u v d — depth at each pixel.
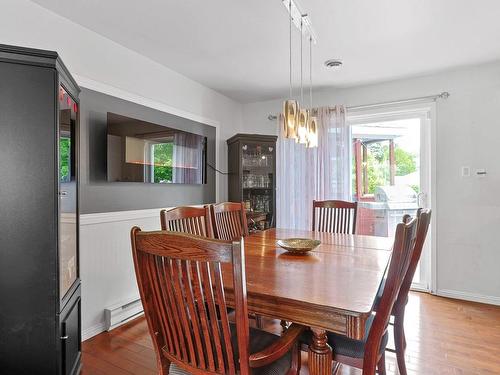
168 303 1.10
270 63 2.96
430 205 3.24
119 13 2.11
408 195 3.46
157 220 2.94
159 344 1.21
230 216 2.52
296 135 1.88
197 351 1.09
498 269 2.94
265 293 1.16
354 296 1.13
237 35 2.42
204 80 3.41
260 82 3.46
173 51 2.70
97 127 2.39
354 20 2.17
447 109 3.12
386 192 3.57
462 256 3.08
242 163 3.71
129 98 2.65
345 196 3.58
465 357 2.03
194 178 3.34
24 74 1.44
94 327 2.36
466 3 1.97
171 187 3.13
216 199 3.80
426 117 3.34
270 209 3.83
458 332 2.37
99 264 2.41
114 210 2.54
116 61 2.54
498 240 2.94
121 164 2.51
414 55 2.75
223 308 0.98
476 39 2.46
